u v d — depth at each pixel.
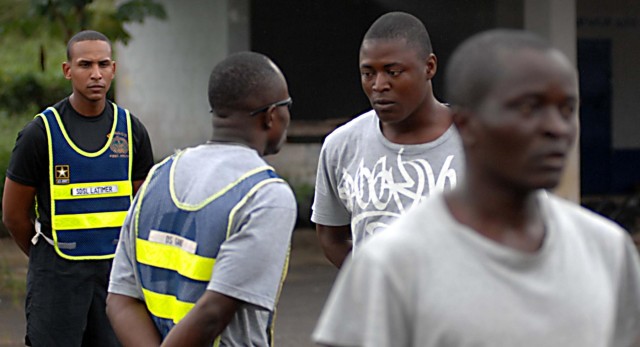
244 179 7.72
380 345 4.79
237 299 7.49
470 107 4.95
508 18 29.91
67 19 22.84
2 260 27.80
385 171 9.23
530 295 4.81
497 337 4.75
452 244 4.86
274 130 8.04
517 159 4.84
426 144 9.12
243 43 30.39
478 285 4.79
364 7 32.56
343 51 32.81
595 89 38.31
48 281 12.26
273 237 7.59
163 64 30.77
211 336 7.55
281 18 32.38
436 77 31.22
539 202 5.14
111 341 12.48
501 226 4.97
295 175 33.00
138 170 12.76
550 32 28.17
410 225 4.97
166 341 7.55
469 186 5.02
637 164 38.59
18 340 19.28
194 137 30.70
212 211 7.66
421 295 4.82
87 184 12.29
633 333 5.40
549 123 4.81
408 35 8.98
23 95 32.47
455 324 4.76
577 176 28.09
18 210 12.27
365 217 9.32
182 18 30.47
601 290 4.99
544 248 4.93
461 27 30.89
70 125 12.30
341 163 9.70
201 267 7.65
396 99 8.98
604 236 5.22
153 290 7.98
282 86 8.03
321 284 24.62
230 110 7.93
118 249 8.35
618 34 38.12
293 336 19.12
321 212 10.16
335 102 33.00
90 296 12.31
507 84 4.82
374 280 4.85
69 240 12.24
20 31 23.72
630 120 38.62
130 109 31.06
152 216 8.01
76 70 12.21
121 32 23.55
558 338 4.80
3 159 32.91
